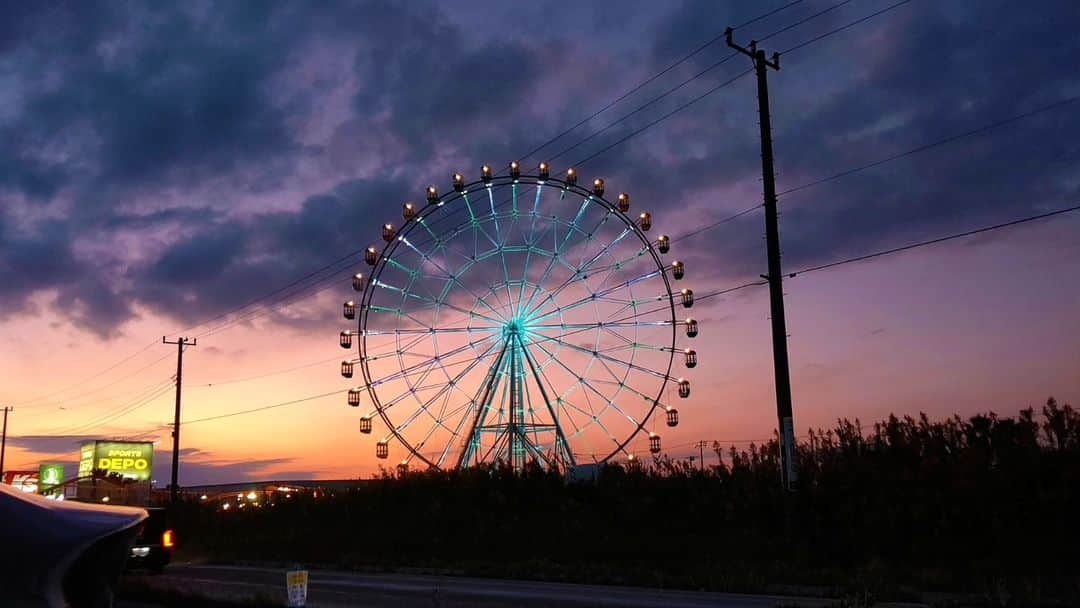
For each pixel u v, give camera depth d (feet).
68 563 11.62
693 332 156.97
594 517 128.88
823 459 103.09
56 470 264.52
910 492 91.76
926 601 63.41
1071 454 83.82
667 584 80.12
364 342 159.53
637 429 156.66
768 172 93.20
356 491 163.73
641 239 162.91
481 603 65.21
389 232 163.02
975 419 92.94
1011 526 83.56
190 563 134.72
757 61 96.53
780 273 91.20
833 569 83.51
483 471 150.61
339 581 89.20
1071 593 63.00
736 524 110.93
